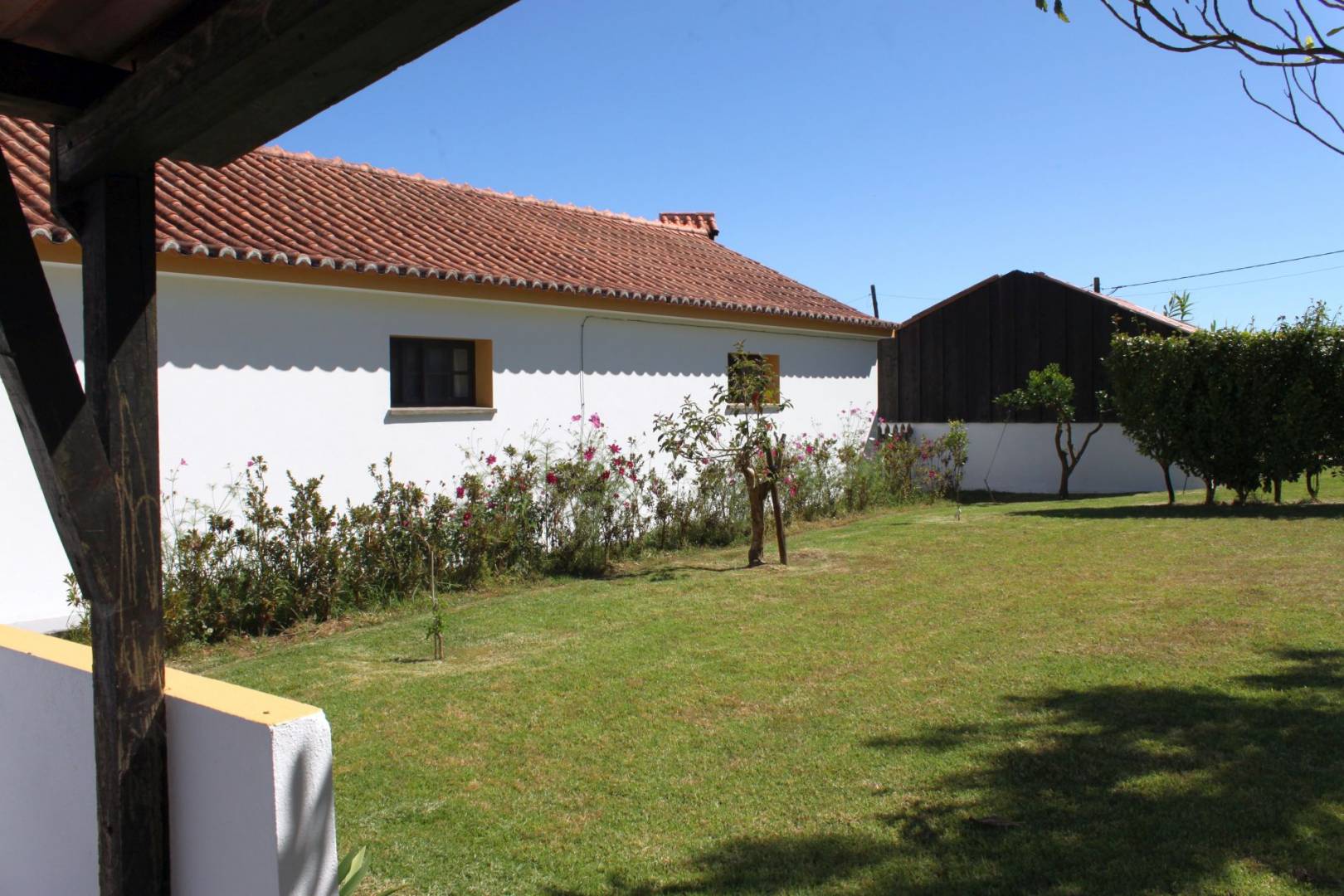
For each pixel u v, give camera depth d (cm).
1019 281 1800
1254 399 1248
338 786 426
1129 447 1688
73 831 284
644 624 717
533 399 1024
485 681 578
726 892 326
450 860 356
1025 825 359
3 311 237
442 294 903
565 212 1529
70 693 284
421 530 848
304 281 794
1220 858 326
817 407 1490
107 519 250
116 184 262
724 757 445
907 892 319
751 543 1028
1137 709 475
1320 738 423
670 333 1205
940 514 1368
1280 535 994
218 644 696
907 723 475
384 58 203
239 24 201
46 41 252
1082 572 847
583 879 340
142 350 264
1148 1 240
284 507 801
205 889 239
